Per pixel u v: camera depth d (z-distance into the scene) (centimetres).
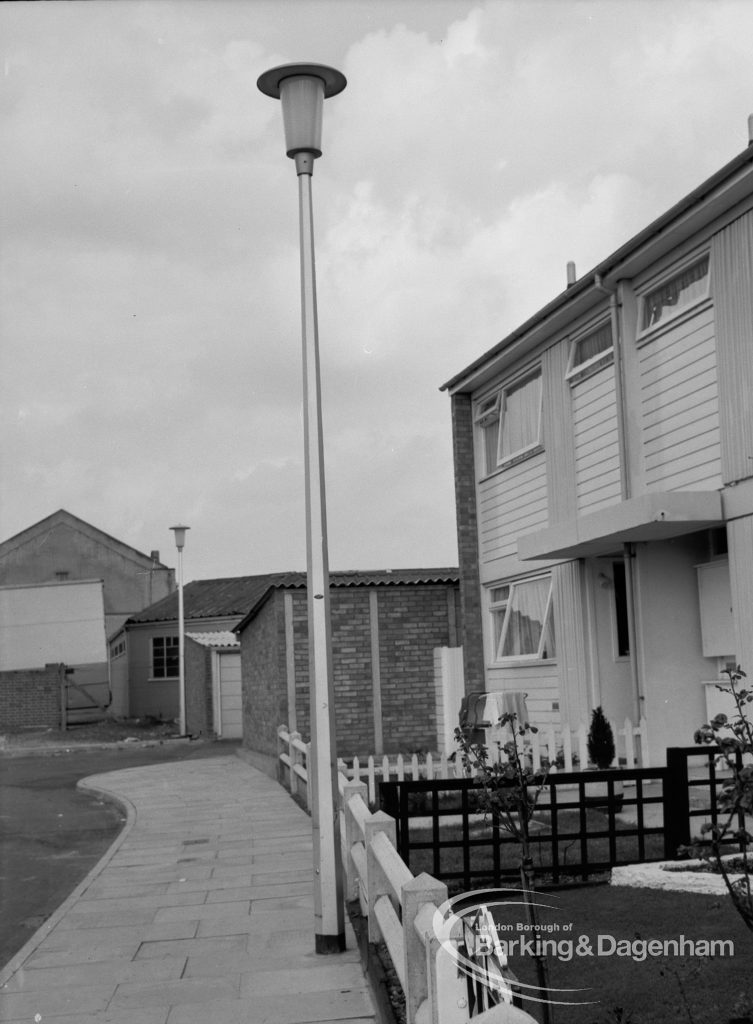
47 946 785
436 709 1950
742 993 518
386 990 568
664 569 1266
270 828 1308
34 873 1143
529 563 1625
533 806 646
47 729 3478
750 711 1119
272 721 1962
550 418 1545
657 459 1275
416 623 1962
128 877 1040
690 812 793
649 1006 511
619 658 1439
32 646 3731
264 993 646
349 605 1947
